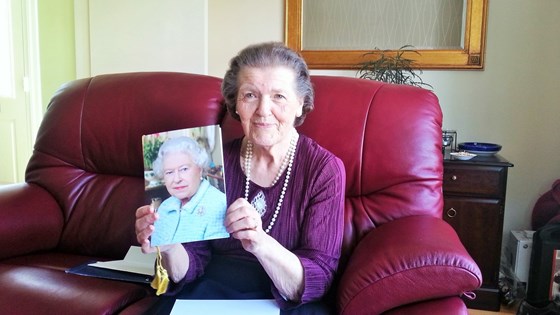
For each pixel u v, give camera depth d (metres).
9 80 3.40
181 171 0.97
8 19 3.33
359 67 2.45
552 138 2.28
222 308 0.97
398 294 0.91
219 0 2.63
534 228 2.28
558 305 1.81
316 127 1.35
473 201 1.95
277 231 1.08
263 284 1.07
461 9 2.31
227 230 0.94
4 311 1.02
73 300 1.06
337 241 1.05
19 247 1.39
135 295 1.13
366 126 1.33
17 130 3.43
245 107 1.05
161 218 0.96
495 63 2.30
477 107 2.35
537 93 2.27
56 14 3.33
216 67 2.68
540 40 2.24
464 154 2.03
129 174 1.55
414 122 1.30
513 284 2.10
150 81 1.57
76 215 1.52
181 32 2.63
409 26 2.40
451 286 0.89
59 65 3.39
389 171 1.29
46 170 1.59
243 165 1.14
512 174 2.34
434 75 2.37
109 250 1.48
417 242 0.96
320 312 0.98
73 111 1.60
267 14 2.58
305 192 1.08
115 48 2.73
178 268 1.06
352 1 2.45
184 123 1.47
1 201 1.40
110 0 2.71
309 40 2.53
